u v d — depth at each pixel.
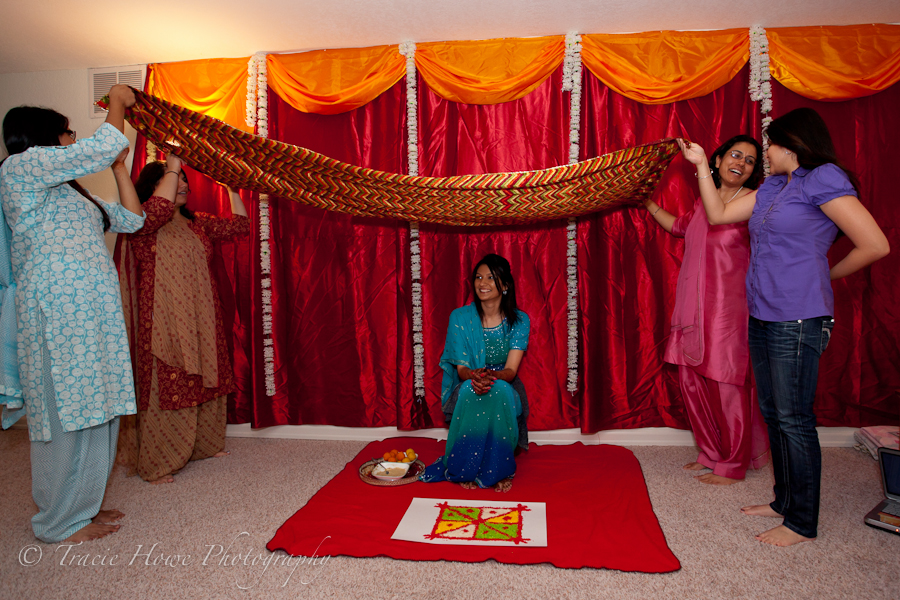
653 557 1.82
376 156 3.01
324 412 3.16
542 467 2.63
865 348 2.83
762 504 2.18
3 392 1.99
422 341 3.02
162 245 2.64
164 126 2.27
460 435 2.45
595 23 2.75
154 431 2.58
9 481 2.60
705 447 2.59
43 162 1.90
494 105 2.94
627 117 2.87
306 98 2.96
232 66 3.10
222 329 2.94
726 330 2.41
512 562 1.80
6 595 1.70
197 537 2.04
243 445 3.11
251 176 2.53
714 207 2.21
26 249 1.96
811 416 1.90
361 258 3.08
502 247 3.01
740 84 2.82
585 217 2.88
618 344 2.93
